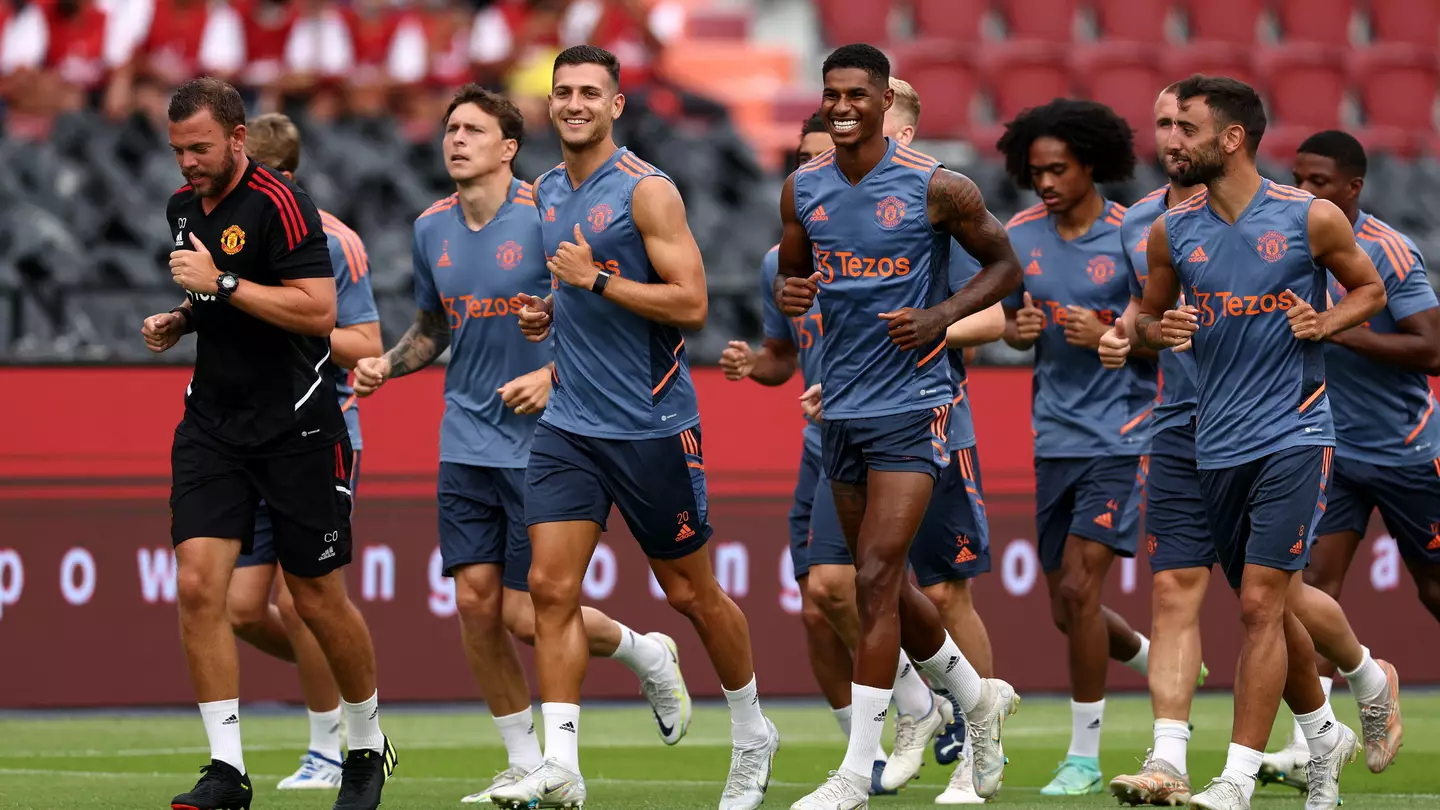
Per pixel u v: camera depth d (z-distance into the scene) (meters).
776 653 33.41
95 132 43.06
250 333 18.75
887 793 23.88
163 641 32.34
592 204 19.70
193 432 18.97
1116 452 24.80
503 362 22.81
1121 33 63.16
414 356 23.48
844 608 23.64
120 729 30.19
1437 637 34.34
